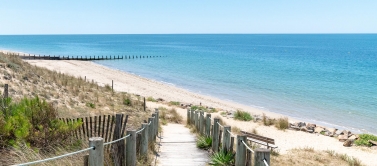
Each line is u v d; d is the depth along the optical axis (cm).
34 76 2127
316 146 1684
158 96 3142
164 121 1862
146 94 3184
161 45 16625
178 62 7131
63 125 792
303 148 1570
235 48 14100
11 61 2302
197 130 1431
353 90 3828
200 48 13750
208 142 1038
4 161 606
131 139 733
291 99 3331
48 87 1997
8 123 687
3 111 820
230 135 841
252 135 1393
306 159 1268
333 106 3028
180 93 3447
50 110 822
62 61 5969
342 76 5044
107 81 3812
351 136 1892
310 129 2064
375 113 2767
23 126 699
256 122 2208
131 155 736
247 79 4662
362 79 4706
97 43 18912
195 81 4447
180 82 4341
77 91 2158
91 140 506
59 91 2003
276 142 1711
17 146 648
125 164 729
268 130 1995
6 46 14075
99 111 1683
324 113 2777
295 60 7994
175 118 1998
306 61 7738
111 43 19038
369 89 3891
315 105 3066
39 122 777
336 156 1376
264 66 6450
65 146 760
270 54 10212
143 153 866
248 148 632
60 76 2612
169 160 896
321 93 3644
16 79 1895
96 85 2739
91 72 4588
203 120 1274
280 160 1193
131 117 1705
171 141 1188
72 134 850
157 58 8206
